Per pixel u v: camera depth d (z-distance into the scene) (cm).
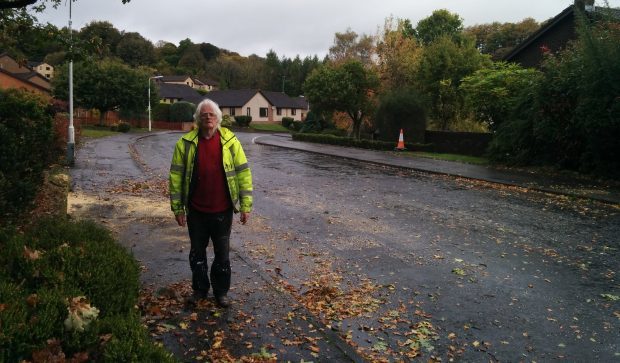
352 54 4694
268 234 787
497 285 579
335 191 1263
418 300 526
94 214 851
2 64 5881
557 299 539
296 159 2184
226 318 435
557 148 1697
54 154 1192
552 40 2619
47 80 6050
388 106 2756
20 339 251
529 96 1817
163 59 10938
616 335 454
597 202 1149
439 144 2597
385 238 786
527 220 943
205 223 445
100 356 274
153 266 566
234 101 7619
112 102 4762
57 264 347
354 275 601
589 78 1462
